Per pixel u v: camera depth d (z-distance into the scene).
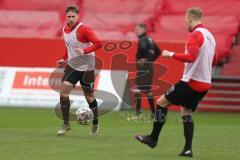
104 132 42.44
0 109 60.50
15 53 64.94
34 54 64.56
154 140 31.91
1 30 75.25
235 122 54.41
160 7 76.56
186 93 30.48
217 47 68.81
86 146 34.66
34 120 50.50
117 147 34.62
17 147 33.72
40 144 35.03
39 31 74.69
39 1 79.69
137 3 77.50
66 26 38.12
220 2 75.88
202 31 30.06
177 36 71.56
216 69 68.25
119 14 76.31
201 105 65.19
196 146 36.22
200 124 51.72
